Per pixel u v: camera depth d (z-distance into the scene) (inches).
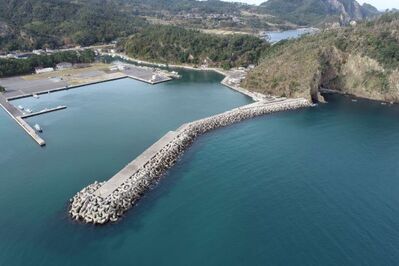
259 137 5329.7
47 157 4704.7
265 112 6505.9
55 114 6525.6
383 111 6633.9
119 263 2861.7
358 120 6102.4
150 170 4168.3
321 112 6550.2
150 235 3176.7
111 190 3720.5
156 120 6195.9
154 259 2903.5
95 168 4375.0
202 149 4926.2
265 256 2913.4
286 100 7135.8
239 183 4001.0
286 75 7795.3
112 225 3312.0
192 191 3855.8
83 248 3021.7
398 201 3641.7
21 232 3201.3
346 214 3425.2
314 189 3863.2
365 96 7637.8
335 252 2930.6
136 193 3752.5
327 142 5118.1
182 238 3139.8
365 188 3887.8
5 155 4781.0
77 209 3449.8
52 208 3548.2
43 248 3016.7
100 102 7317.9
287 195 3752.5
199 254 2952.8
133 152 4830.2
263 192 3814.0
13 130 5733.3
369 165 4411.9
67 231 3221.0
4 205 3599.9
